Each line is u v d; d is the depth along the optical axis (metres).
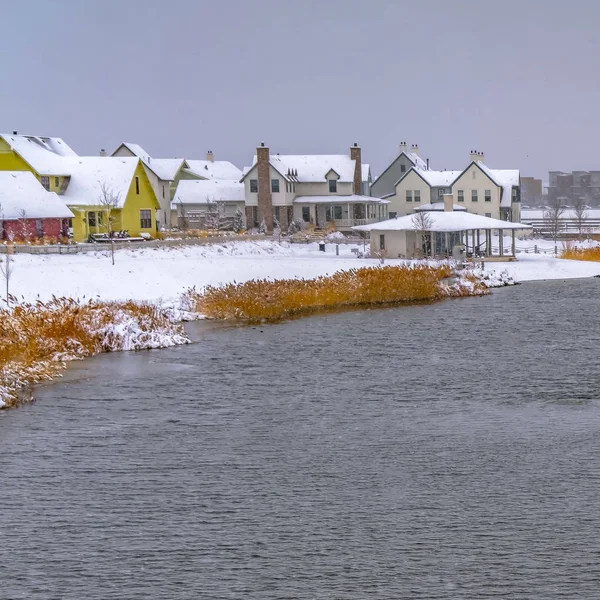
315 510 49.81
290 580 41.78
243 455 59.53
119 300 116.38
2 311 90.94
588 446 61.03
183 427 66.25
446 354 94.25
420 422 67.69
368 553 44.41
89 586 41.28
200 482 54.34
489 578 41.78
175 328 104.44
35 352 85.12
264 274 153.62
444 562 43.38
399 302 139.00
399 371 86.00
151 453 59.91
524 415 69.44
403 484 53.78
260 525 47.78
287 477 55.19
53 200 181.75
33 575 42.31
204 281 142.25
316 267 167.12
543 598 40.03
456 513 49.19
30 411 70.69
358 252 196.50
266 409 71.62
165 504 50.75
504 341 101.81
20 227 173.50
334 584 41.38
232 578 41.97
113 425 66.69
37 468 56.84
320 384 80.44
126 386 79.19
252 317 122.19
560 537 45.94
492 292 151.00
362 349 97.38
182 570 42.75
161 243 181.00
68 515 49.19
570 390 77.56
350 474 55.66
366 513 49.31
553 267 186.25
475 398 75.06
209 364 89.00
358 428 66.06
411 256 191.75
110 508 50.19
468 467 56.81
